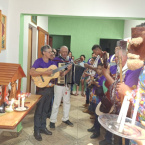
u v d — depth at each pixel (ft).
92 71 10.73
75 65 9.87
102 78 8.70
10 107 5.68
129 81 4.84
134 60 3.72
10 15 8.97
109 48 21.04
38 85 8.78
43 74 8.59
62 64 9.47
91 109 10.77
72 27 20.94
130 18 9.14
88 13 8.93
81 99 17.94
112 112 6.74
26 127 10.29
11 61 9.16
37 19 16.01
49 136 9.29
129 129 2.96
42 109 9.37
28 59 14.97
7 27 8.96
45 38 19.21
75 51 21.22
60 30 20.95
